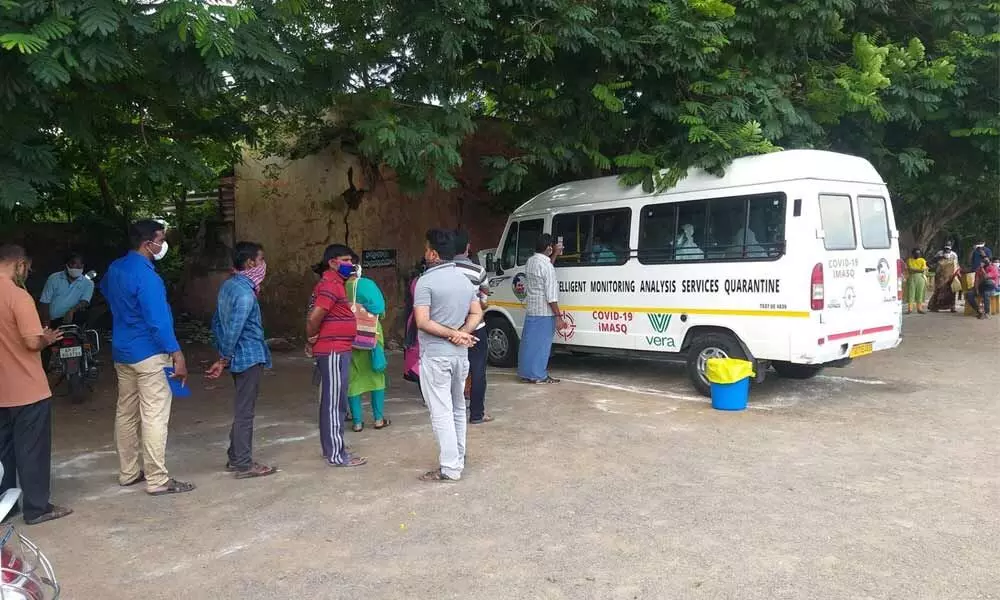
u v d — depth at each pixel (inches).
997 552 152.9
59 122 218.8
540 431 258.5
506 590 142.1
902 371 366.3
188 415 296.4
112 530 176.2
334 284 220.1
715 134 293.4
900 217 582.2
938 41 368.8
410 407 307.1
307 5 232.1
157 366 198.7
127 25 180.4
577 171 357.4
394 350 463.8
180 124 299.6
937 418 268.1
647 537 164.9
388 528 173.9
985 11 364.5
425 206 488.1
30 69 165.9
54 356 330.0
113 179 264.1
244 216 484.1
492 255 398.6
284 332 475.8
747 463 216.7
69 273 323.6
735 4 325.4
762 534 164.7
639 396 314.5
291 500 194.5
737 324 288.0
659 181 313.9
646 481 202.8
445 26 250.4
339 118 437.1
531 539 165.6
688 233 305.0
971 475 202.4
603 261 340.2
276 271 477.1
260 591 144.1
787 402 298.4
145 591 145.2
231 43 191.3
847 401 298.7
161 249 203.6
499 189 324.8
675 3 306.0
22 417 178.7
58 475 220.2
